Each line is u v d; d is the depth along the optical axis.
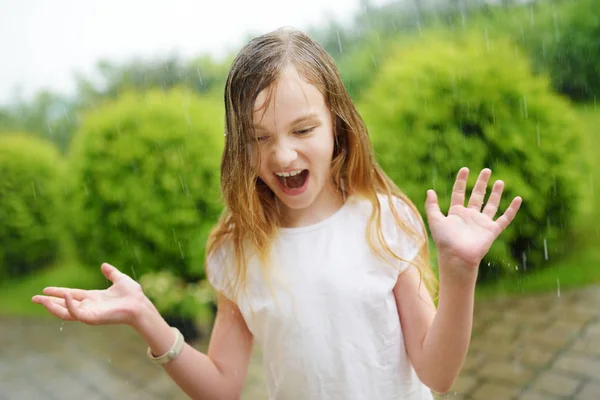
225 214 1.27
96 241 4.69
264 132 1.06
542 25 7.06
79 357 4.07
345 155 1.19
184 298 4.02
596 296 3.80
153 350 1.13
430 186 4.00
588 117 6.47
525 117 4.02
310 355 1.11
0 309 5.42
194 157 4.41
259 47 1.09
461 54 4.17
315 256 1.15
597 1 6.96
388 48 6.43
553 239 4.27
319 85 1.08
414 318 1.15
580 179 4.20
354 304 1.11
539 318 3.62
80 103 7.87
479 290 4.19
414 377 1.18
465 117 4.00
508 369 3.08
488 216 1.02
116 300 1.09
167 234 4.39
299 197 1.09
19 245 6.40
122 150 4.48
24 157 6.51
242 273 1.18
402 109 4.08
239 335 1.24
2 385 3.76
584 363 3.04
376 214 1.17
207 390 1.17
